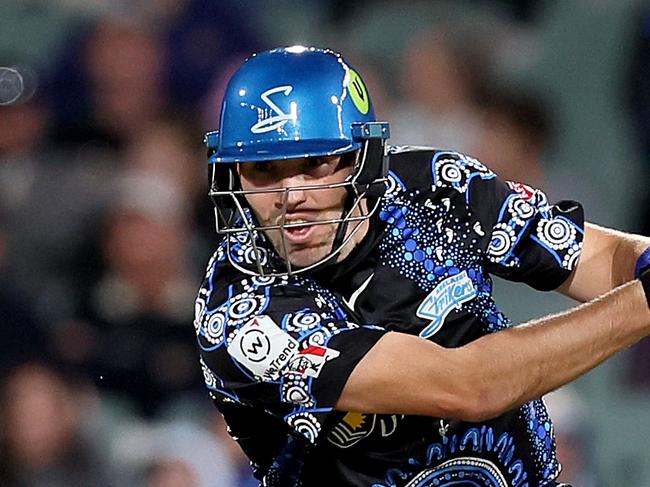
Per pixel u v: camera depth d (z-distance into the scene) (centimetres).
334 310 950
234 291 955
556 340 916
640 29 2366
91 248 2022
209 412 1933
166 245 1984
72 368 1938
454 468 1004
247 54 2369
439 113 2223
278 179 916
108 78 2250
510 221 996
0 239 2059
